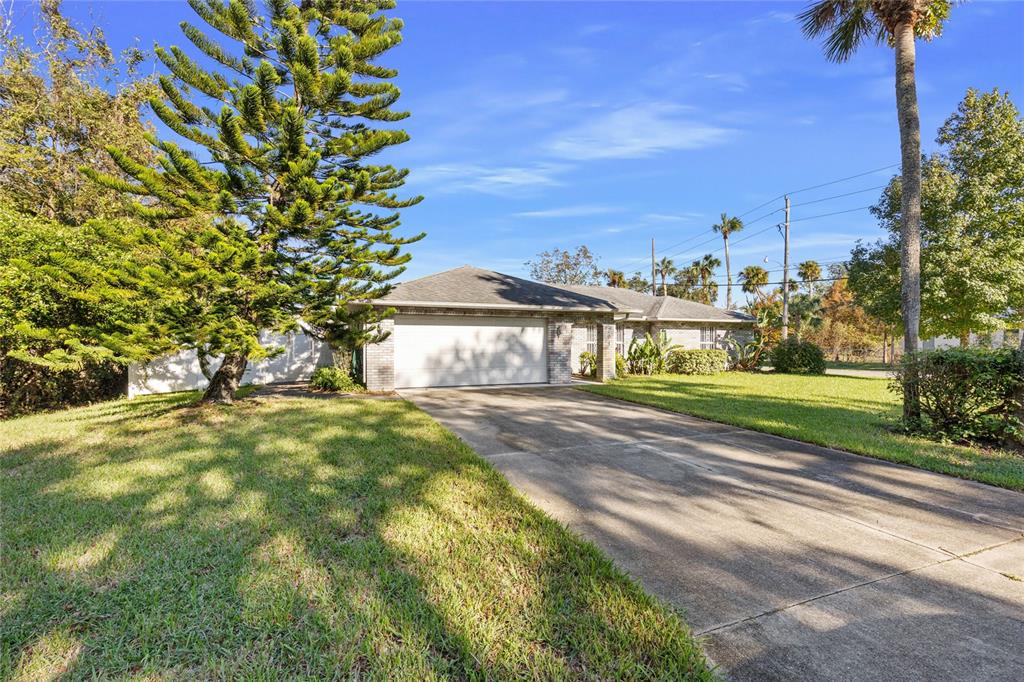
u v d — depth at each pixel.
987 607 2.68
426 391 12.69
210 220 8.91
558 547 3.35
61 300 8.80
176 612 2.48
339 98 8.73
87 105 15.55
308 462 5.30
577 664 2.16
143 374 12.59
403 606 2.57
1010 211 16.33
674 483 4.93
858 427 7.63
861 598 2.76
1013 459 5.70
